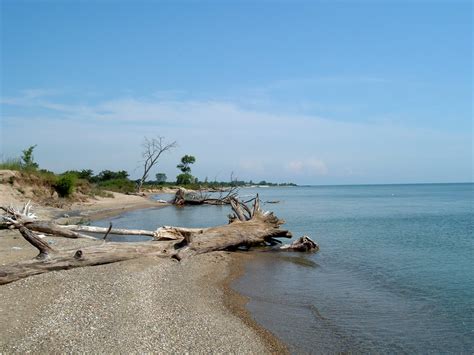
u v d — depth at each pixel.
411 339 8.05
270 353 7.27
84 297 9.06
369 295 11.12
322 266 15.09
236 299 10.48
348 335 8.20
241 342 7.58
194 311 9.06
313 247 18.61
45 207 31.39
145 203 50.38
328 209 50.09
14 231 17.81
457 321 9.09
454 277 13.41
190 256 15.30
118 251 13.22
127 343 6.90
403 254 17.88
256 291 11.38
